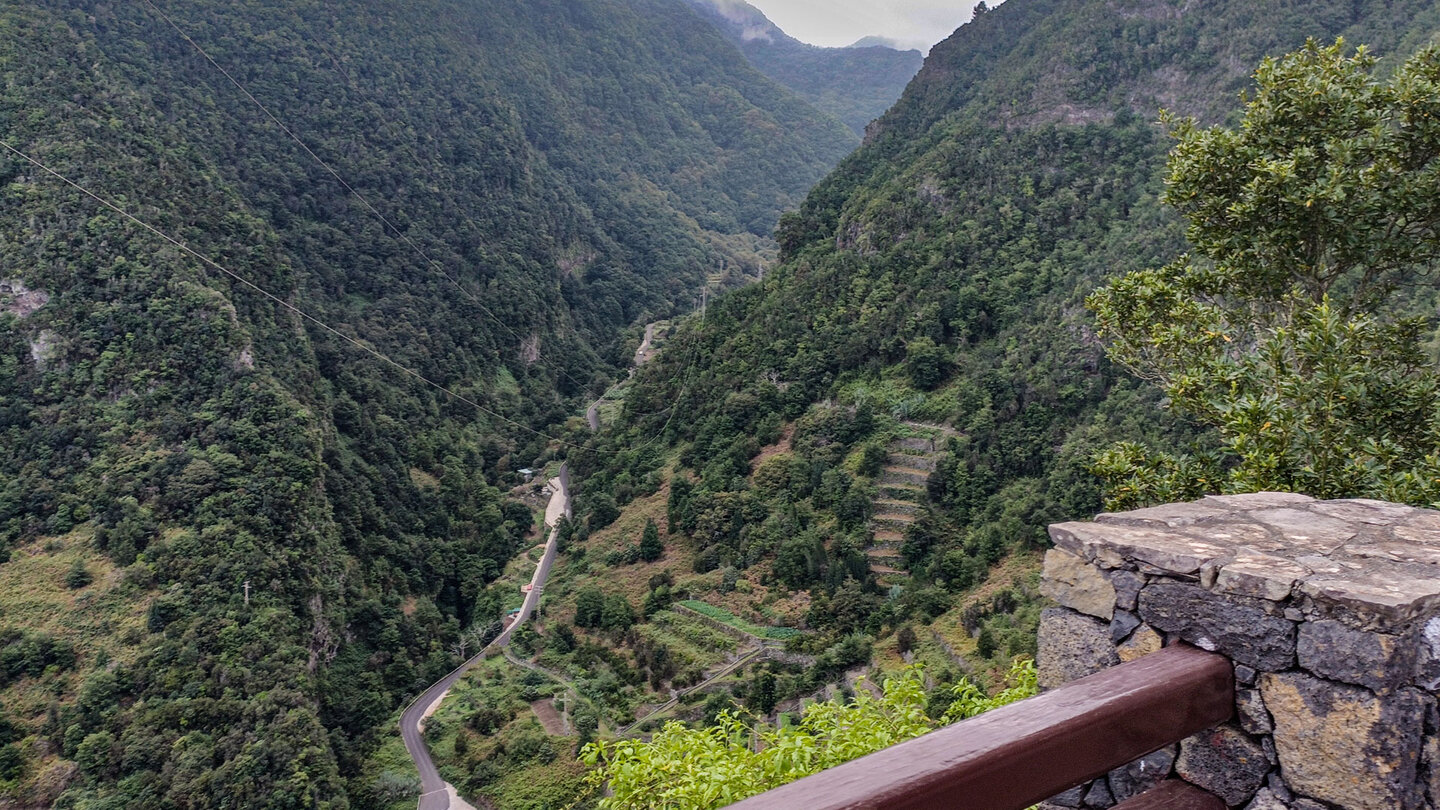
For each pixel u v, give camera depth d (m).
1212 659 2.52
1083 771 2.08
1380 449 6.37
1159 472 7.91
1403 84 7.80
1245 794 2.53
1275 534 2.92
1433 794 2.21
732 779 5.76
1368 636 2.25
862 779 1.70
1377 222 7.86
